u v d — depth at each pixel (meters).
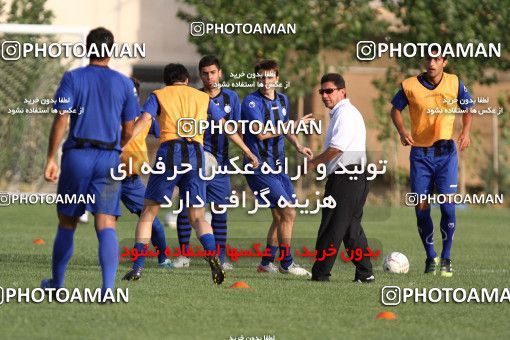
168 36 79.56
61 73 63.84
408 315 25.44
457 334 22.61
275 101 34.44
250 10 71.88
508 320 24.95
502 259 41.25
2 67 63.38
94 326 22.52
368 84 79.50
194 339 21.34
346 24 73.00
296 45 72.50
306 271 34.59
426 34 72.69
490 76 76.94
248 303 26.70
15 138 63.75
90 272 32.44
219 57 71.44
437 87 35.19
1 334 21.33
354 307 26.55
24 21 76.00
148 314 24.36
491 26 73.19
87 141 24.55
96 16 79.31
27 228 51.22
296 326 23.30
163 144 30.44
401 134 35.56
